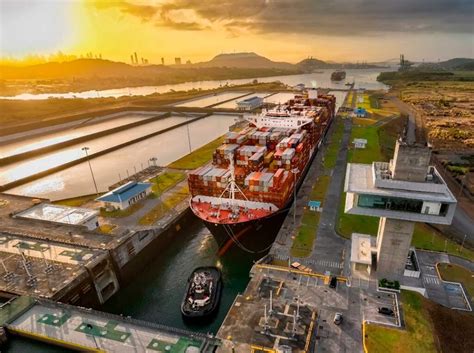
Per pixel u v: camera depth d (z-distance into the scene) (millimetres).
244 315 45844
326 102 158375
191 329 50062
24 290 51250
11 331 44844
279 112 130750
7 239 65750
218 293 56375
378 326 43250
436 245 61938
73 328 44625
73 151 148625
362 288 50500
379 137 141625
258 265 56344
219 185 73125
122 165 126812
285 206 72750
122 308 57625
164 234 73125
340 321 43906
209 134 173375
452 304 48000
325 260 58062
